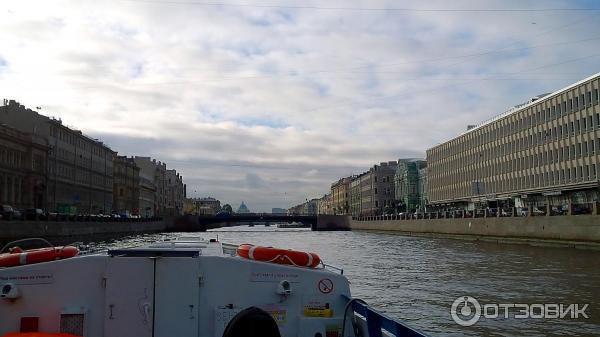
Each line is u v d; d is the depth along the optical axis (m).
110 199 113.75
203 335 5.13
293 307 5.48
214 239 9.79
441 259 36.69
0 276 5.05
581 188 63.56
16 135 71.12
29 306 5.06
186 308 5.11
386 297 19.67
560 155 68.69
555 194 69.31
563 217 46.03
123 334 5.00
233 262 5.30
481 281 24.08
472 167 97.25
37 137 77.12
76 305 5.06
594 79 61.84
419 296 19.86
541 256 37.53
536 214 51.84
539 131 73.81
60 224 52.59
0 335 4.44
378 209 157.00
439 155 115.00
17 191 71.75
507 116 83.50
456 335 13.95
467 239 65.81
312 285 5.55
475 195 92.56
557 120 69.38
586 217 42.94
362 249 49.59
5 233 40.53
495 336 13.91
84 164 97.50
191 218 118.75
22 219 45.22
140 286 5.07
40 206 78.19
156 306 5.07
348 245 57.25
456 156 105.19
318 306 5.54
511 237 54.81
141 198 140.88
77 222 58.06
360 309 5.43
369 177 163.88
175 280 5.12
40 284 5.07
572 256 36.84
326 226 131.88
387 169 159.38
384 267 31.17
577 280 24.02
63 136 87.81
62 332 5.00
